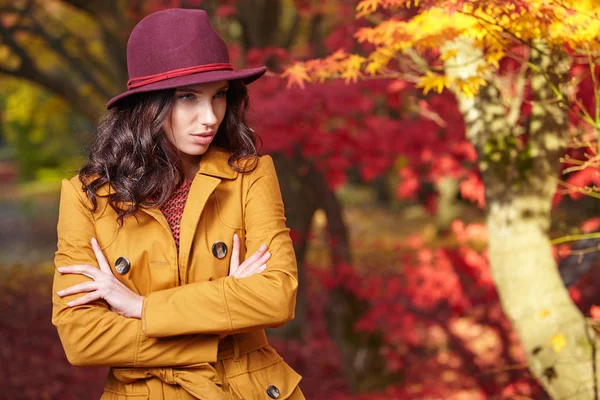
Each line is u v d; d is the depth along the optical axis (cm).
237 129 267
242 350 255
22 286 1529
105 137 256
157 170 252
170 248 251
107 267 250
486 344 876
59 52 1007
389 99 600
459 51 411
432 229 1817
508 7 313
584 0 334
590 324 413
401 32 369
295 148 708
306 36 976
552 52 374
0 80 1370
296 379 265
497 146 430
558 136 421
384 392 792
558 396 406
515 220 423
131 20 898
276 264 252
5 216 2606
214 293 241
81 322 243
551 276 417
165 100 249
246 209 261
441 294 702
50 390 870
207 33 250
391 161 664
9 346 1034
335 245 812
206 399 242
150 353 242
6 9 997
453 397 761
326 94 568
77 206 257
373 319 765
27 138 3238
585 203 1075
